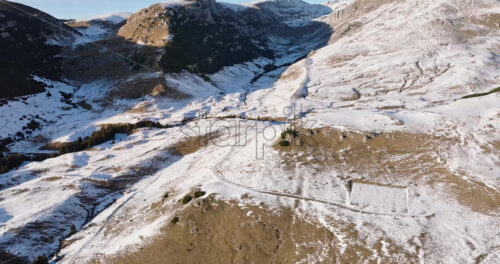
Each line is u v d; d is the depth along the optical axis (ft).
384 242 114.21
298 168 165.27
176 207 153.89
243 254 124.36
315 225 127.44
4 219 167.94
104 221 168.66
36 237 158.40
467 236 111.45
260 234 129.08
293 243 123.03
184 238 137.18
